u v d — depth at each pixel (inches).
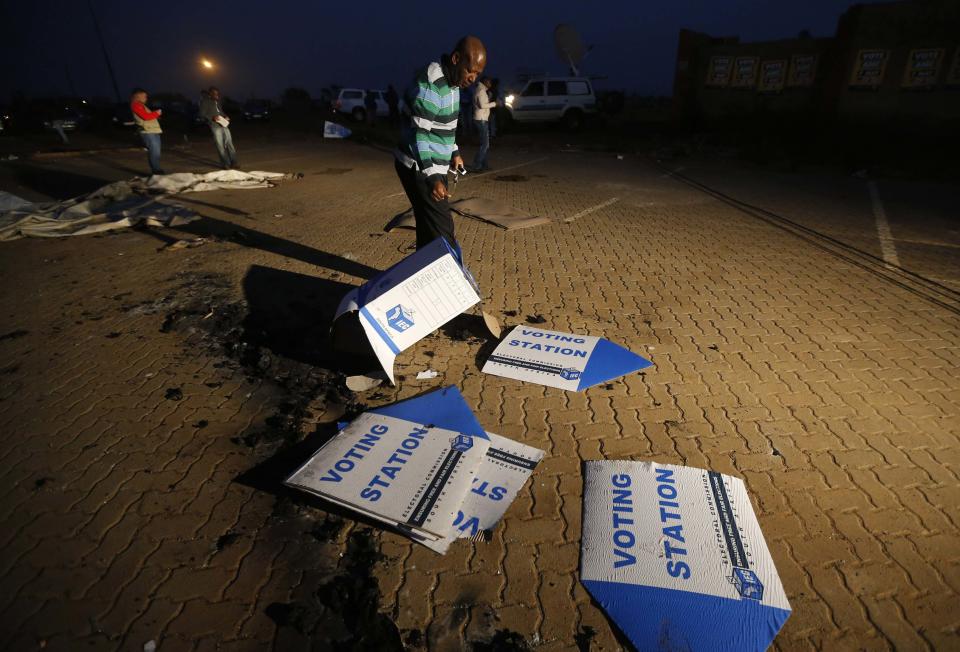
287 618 66.3
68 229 230.8
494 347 132.6
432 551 76.1
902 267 193.6
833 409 108.5
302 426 102.4
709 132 645.3
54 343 133.5
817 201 311.4
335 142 660.7
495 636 64.7
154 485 87.5
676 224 254.4
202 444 97.3
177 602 68.5
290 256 199.5
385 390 113.7
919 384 117.6
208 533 78.7
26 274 180.5
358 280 176.2
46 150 515.8
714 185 366.3
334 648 63.1
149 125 341.7
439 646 63.5
